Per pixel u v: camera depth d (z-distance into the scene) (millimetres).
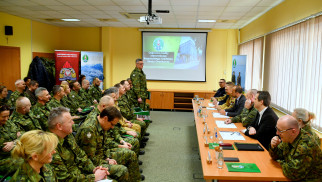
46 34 8281
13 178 1426
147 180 3293
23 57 7242
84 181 2113
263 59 6109
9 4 5473
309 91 3805
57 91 4316
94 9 5891
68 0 5066
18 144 1426
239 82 6934
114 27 8789
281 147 2188
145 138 5004
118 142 3242
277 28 5125
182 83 8820
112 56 8938
